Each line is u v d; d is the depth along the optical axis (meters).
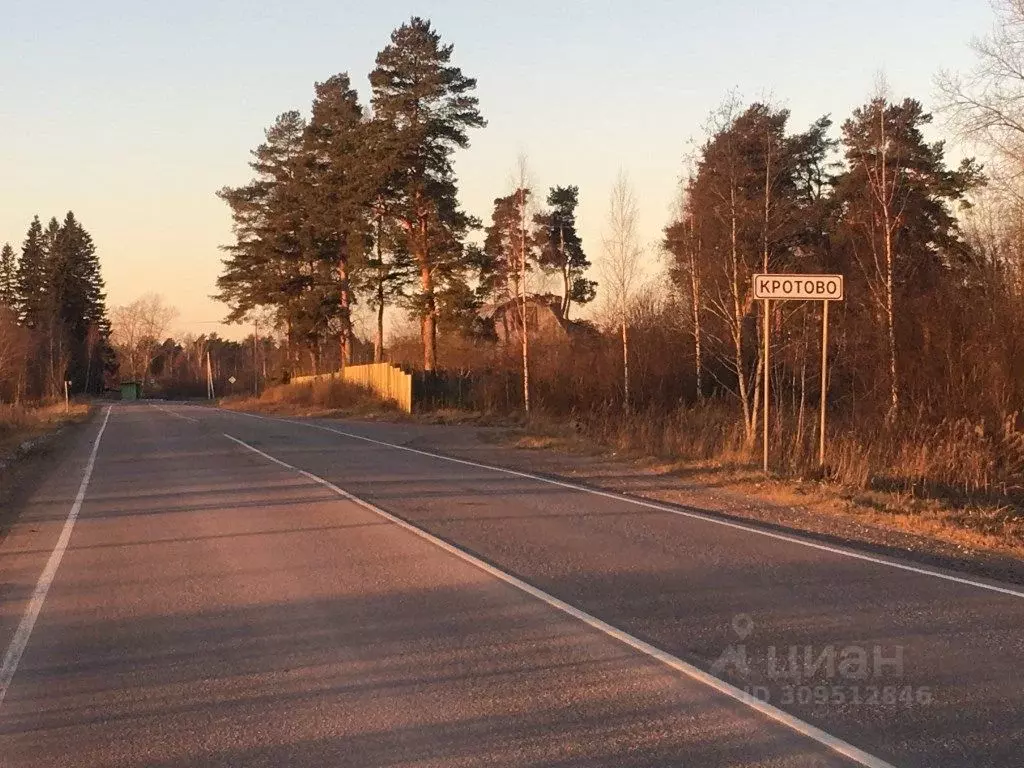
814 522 12.34
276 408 57.19
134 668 6.54
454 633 7.18
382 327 55.66
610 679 6.05
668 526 12.03
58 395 84.50
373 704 5.68
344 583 8.95
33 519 13.84
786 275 16.45
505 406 40.09
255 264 60.44
